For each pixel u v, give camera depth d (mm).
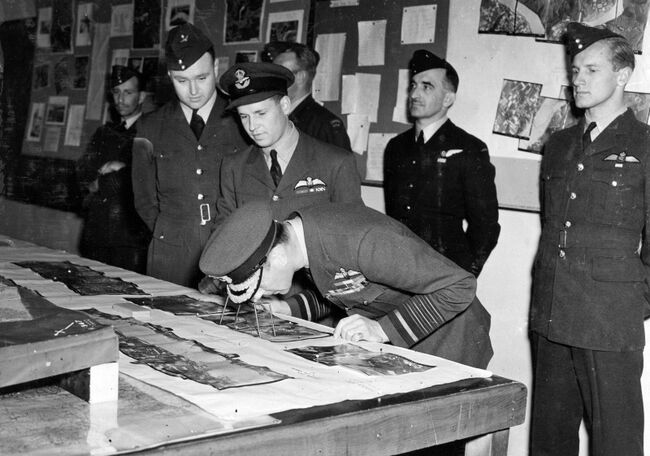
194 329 2123
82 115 5723
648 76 2873
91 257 4707
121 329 2064
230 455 1304
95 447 1264
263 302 2416
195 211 3213
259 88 2633
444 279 1944
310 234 1911
